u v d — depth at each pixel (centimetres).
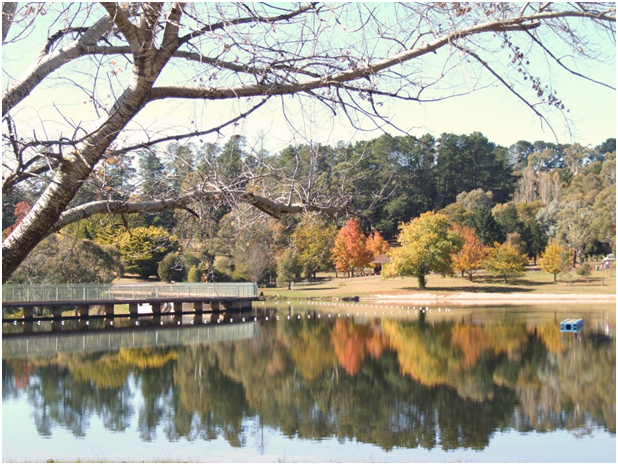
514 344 2789
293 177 584
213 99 558
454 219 7725
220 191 550
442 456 1230
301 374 2116
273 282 6775
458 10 534
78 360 2372
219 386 1911
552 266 6819
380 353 2580
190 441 1318
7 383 1934
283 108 583
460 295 6159
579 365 2252
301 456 1220
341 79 545
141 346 2747
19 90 504
